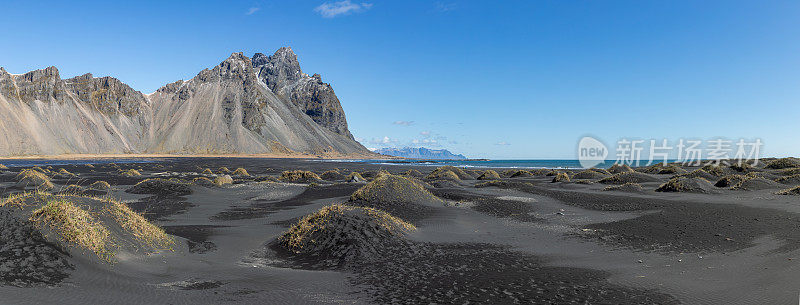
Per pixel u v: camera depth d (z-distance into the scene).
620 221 16.20
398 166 102.12
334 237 12.01
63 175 48.50
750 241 11.21
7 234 8.09
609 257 10.49
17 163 105.12
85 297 6.62
